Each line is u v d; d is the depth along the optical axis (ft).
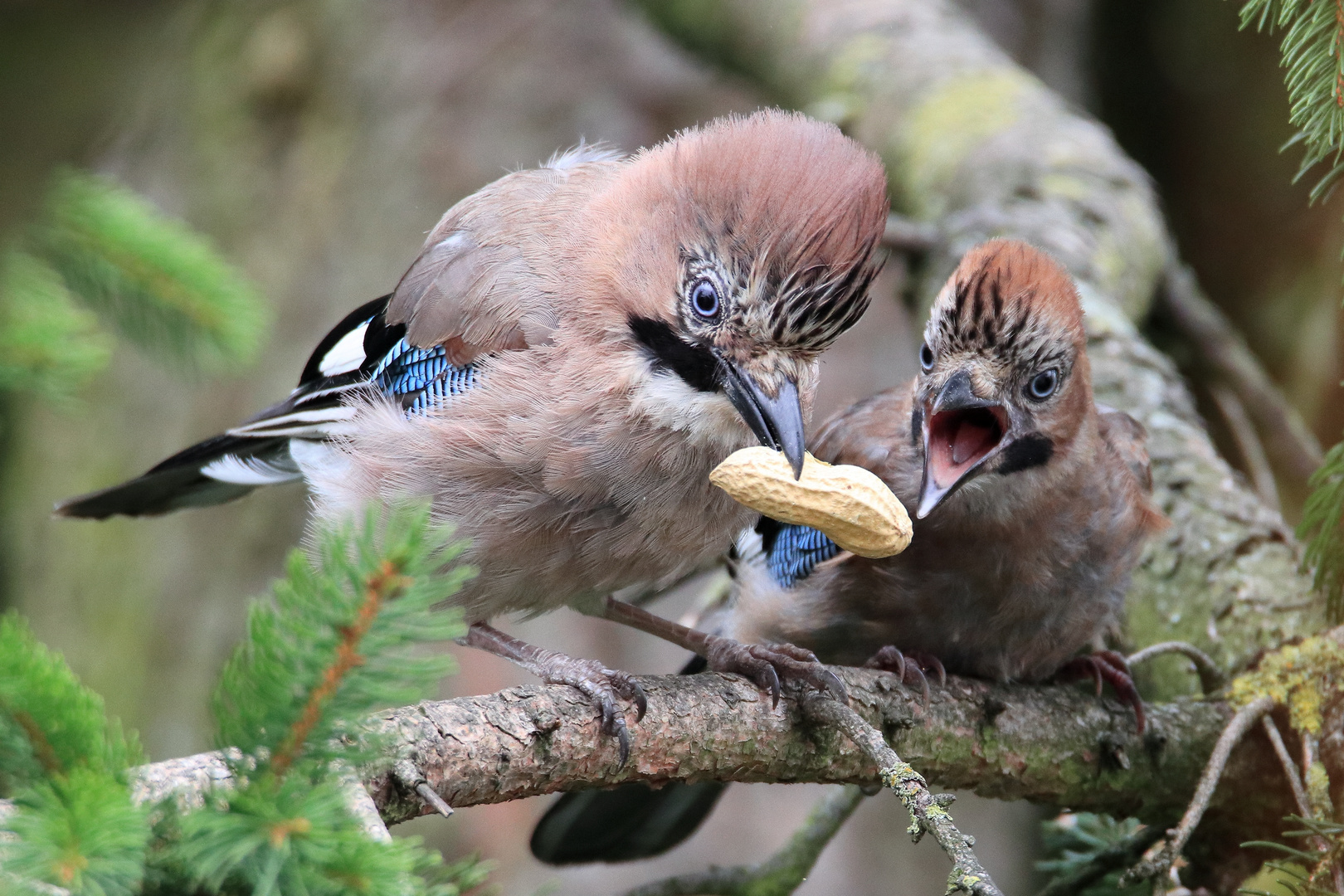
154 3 41.06
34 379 19.25
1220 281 37.06
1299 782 19.70
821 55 37.01
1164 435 26.37
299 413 24.14
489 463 21.34
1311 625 23.12
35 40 36.50
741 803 33.47
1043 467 21.27
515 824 33.96
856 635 23.22
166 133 43.75
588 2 41.81
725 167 20.99
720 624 26.43
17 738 11.29
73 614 42.22
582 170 24.27
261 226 42.29
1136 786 21.17
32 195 21.38
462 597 22.18
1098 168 32.12
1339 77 16.83
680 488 21.47
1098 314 28.37
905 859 33.83
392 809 14.90
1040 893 22.08
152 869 11.43
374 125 41.98
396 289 24.73
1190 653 21.72
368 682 11.75
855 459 23.16
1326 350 34.94
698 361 21.02
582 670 18.90
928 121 34.42
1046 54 40.14
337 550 11.90
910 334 36.76
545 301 22.08
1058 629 22.21
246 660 11.94
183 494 27.12
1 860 10.57
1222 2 37.17
